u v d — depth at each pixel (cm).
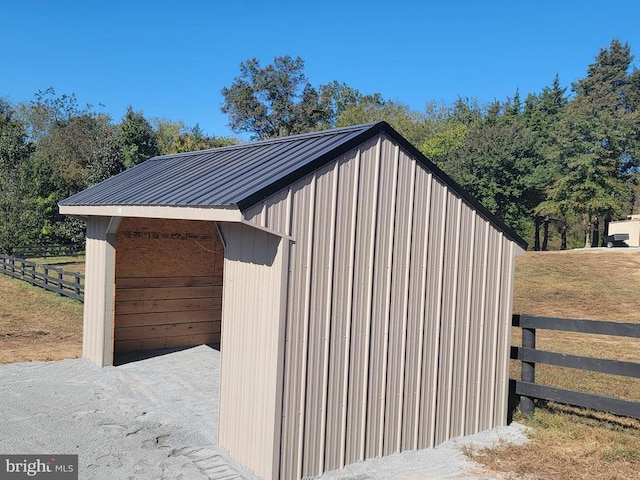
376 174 465
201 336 930
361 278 458
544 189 3117
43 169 2828
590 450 495
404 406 492
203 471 434
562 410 617
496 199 3259
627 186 2972
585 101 3950
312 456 431
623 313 1446
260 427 426
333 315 441
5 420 540
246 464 443
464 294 540
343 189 443
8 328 1034
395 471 448
